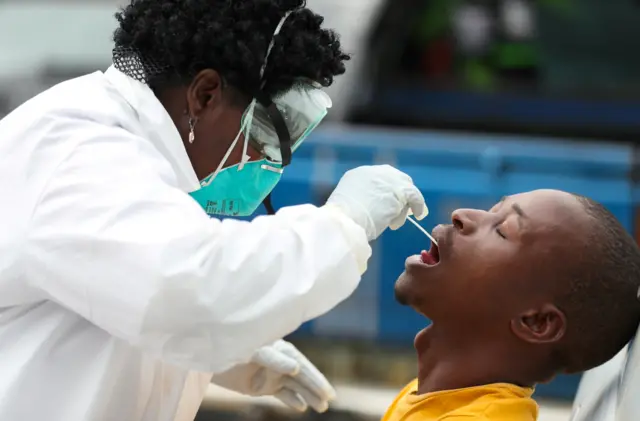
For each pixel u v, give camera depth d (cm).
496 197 633
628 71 925
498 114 880
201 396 292
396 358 664
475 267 240
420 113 873
